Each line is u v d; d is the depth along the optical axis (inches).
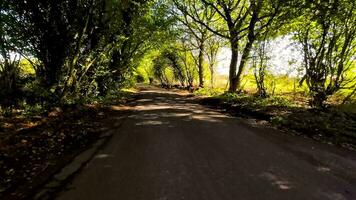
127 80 1572.3
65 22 651.5
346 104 621.6
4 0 573.9
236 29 1038.4
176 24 1354.6
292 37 742.5
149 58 1977.1
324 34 616.1
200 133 442.0
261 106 692.1
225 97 937.5
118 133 458.6
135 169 279.9
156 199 212.5
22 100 566.3
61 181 253.8
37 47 639.1
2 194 230.4
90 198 217.5
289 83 891.4
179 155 323.0
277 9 818.8
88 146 377.7
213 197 213.8
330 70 611.2
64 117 550.9
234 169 274.4
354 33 594.2
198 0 1349.7
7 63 569.0
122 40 901.8
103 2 729.6
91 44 765.9
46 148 360.5
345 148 352.5
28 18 612.4
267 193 220.1
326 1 621.9
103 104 844.0
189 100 1167.6
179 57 2251.5
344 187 231.9
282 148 351.3
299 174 261.0
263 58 827.4
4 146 344.8
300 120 506.3
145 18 1101.7
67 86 653.9
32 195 226.5
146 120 589.0
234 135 426.0
